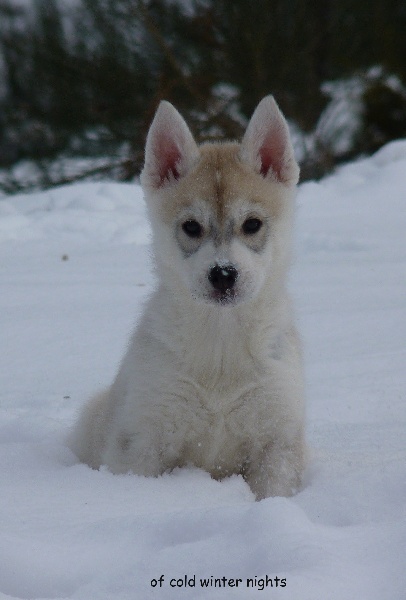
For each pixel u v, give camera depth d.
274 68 20.97
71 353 8.66
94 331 9.30
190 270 5.41
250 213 5.58
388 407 6.95
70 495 4.72
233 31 20.91
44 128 21.48
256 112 5.81
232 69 20.98
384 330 9.09
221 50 21.05
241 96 21.06
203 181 5.68
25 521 4.18
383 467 4.98
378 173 18.02
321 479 5.13
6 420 6.96
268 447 5.51
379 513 4.21
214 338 5.30
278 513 3.71
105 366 8.27
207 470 5.64
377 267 11.77
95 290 10.90
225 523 3.81
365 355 8.29
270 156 5.86
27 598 3.53
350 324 9.31
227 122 20.72
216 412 5.39
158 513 4.10
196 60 20.98
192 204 5.60
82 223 14.77
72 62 21.22
